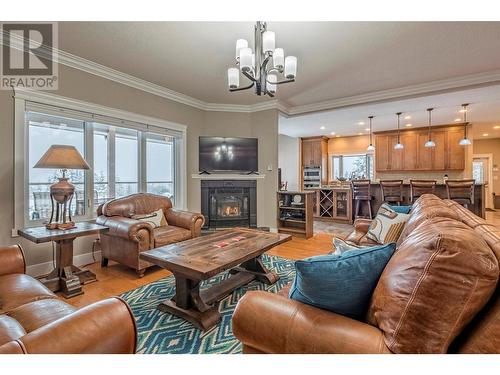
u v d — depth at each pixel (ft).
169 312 6.64
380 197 18.52
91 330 2.68
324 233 16.65
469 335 2.51
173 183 14.82
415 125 22.00
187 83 12.89
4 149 8.56
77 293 7.79
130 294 7.79
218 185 15.94
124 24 7.93
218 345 5.44
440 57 10.30
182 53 9.80
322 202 22.35
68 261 8.23
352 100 15.38
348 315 3.20
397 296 2.60
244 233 9.14
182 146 14.80
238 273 8.81
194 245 7.59
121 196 12.23
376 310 2.81
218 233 9.17
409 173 24.16
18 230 8.23
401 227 7.34
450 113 17.70
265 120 16.28
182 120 14.85
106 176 11.64
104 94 11.19
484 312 2.46
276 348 2.97
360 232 9.11
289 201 16.70
